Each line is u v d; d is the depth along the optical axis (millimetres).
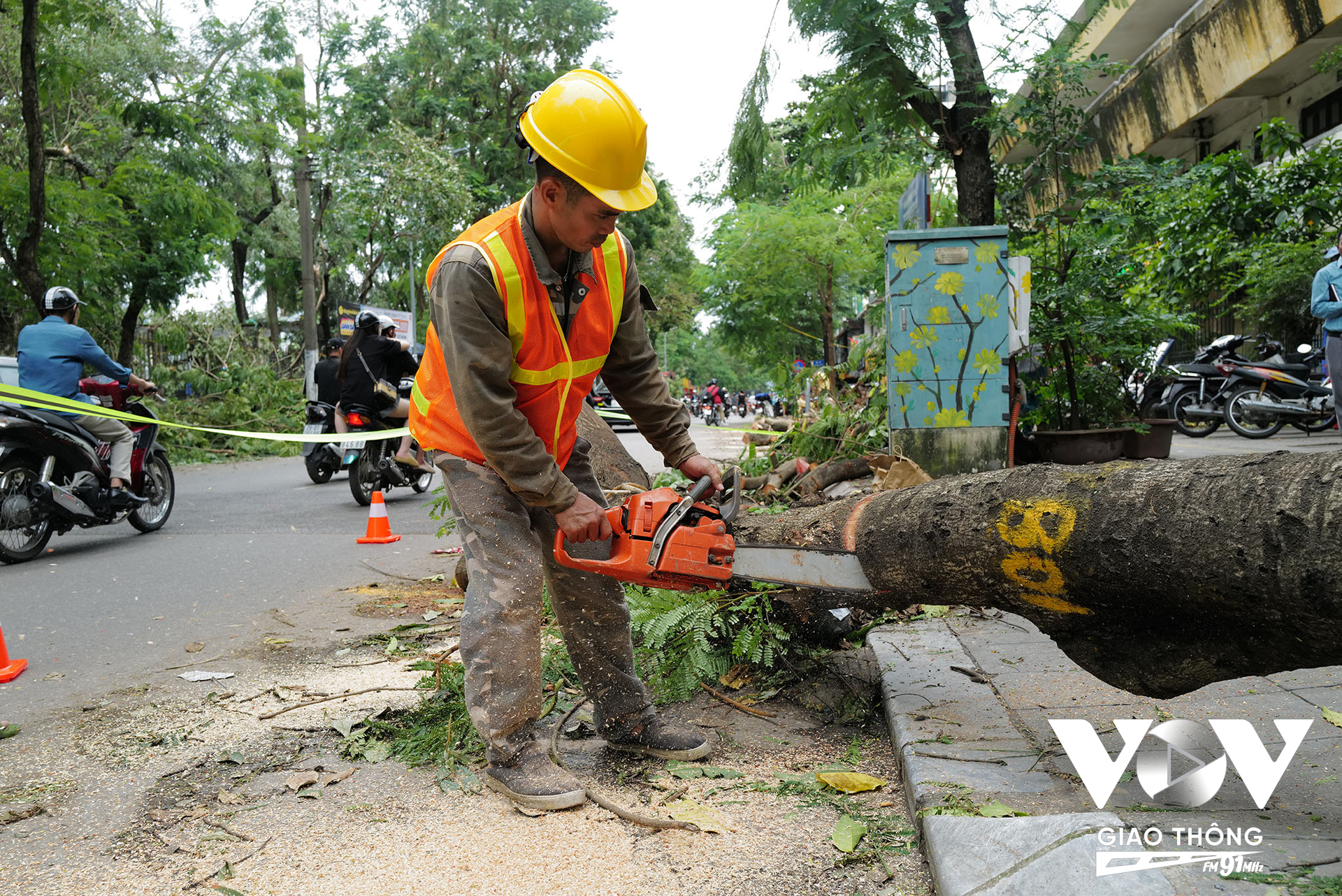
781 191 8609
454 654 3465
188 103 17109
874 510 2562
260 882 1882
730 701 2848
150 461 6883
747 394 55750
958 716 2469
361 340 8078
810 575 2484
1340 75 13320
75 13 12203
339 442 7895
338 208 24500
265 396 17344
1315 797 1911
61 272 13984
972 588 2344
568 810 2178
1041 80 6246
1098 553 2016
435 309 2094
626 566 2195
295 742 2666
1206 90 14109
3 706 3047
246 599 4586
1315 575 1680
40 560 5824
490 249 2035
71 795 2332
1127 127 16594
